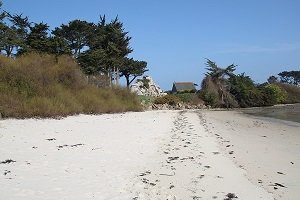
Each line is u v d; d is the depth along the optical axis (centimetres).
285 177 980
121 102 3984
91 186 818
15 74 2575
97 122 2280
